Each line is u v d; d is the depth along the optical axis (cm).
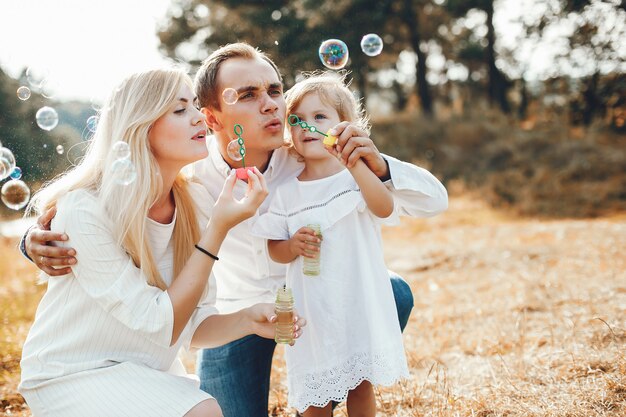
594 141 1309
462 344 353
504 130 1486
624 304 364
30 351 186
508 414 247
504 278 509
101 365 180
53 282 187
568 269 495
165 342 179
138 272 186
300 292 221
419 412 260
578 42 1202
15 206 230
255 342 238
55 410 177
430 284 530
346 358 213
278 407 284
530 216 1041
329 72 261
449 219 1012
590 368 273
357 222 218
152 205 198
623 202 1074
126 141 184
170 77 189
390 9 1692
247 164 243
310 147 228
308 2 1503
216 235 188
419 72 1861
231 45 237
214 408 176
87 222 180
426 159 1473
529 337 339
